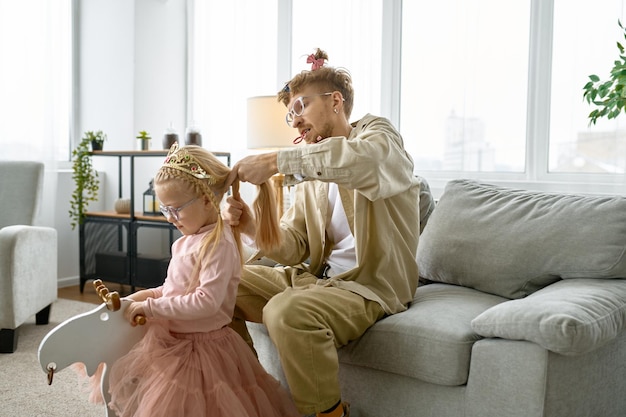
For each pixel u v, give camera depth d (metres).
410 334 1.71
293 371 1.64
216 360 1.59
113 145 4.53
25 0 4.04
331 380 1.65
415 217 2.02
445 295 2.05
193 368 1.55
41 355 1.45
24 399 2.27
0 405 2.21
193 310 1.53
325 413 1.65
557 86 3.08
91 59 4.61
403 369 1.71
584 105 3.00
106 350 1.54
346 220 1.99
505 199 2.22
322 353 1.64
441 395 1.68
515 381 1.54
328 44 3.94
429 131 3.52
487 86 3.31
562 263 1.96
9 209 3.29
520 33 3.21
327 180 1.68
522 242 2.05
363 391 1.85
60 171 4.35
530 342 1.53
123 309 1.57
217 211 1.64
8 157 4.00
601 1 2.94
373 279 1.88
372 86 3.73
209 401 1.53
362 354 1.80
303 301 1.68
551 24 3.08
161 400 1.47
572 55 3.02
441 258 2.22
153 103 4.55
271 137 3.36
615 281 1.86
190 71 4.71
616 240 1.89
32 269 2.99
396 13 3.62
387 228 1.88
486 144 3.32
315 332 1.63
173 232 3.97
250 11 4.36
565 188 3.00
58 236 4.36
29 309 2.96
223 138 4.54
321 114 1.93
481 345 1.60
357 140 1.70
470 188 2.34
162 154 3.85
